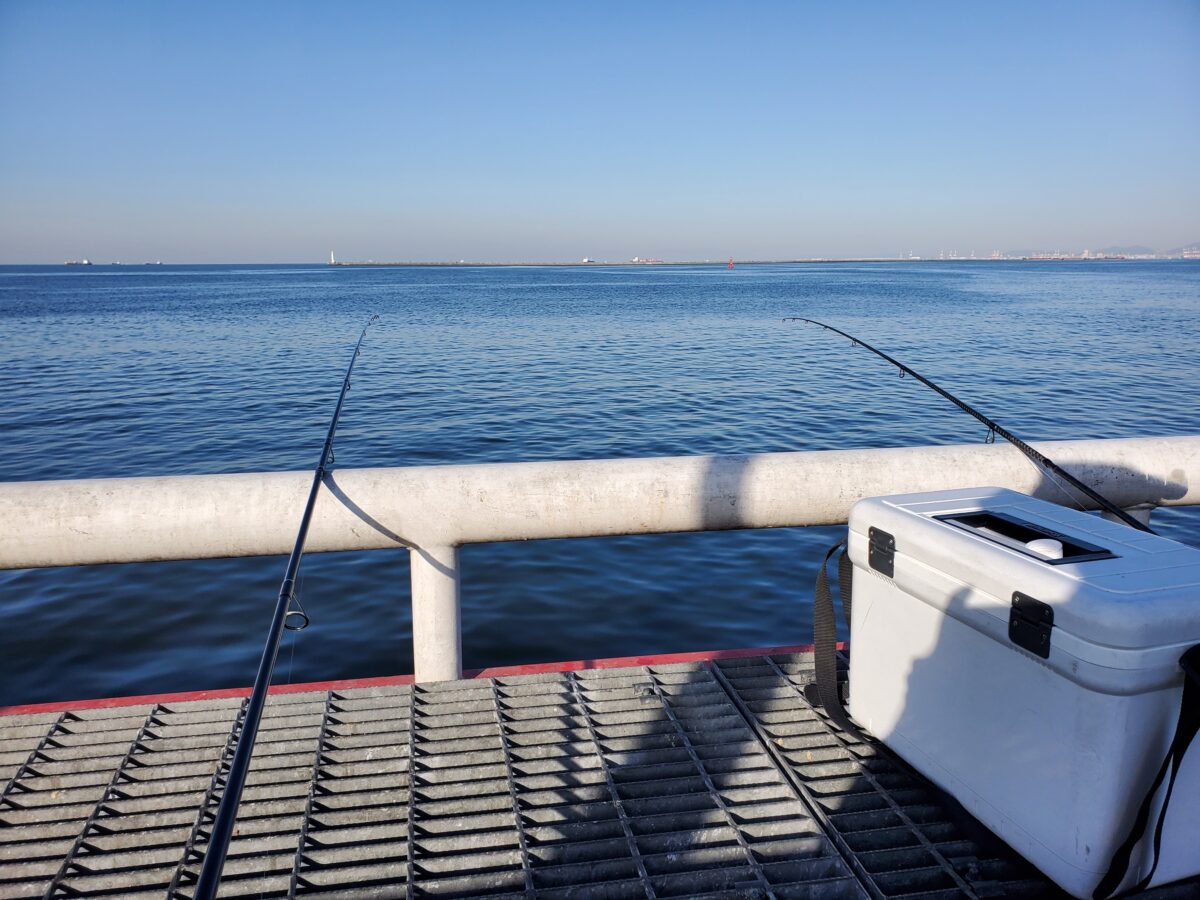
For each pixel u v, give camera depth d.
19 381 17.14
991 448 2.44
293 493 2.12
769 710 2.09
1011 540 1.53
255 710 1.05
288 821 1.62
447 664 2.31
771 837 1.62
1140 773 1.32
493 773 1.81
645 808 1.69
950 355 20.70
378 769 1.82
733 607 5.71
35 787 1.76
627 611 5.66
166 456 10.45
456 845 1.58
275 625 1.27
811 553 6.75
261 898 1.42
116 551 2.08
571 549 6.85
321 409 13.80
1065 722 1.35
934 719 1.67
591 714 2.06
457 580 2.29
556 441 11.28
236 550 2.14
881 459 2.37
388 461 10.20
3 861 1.53
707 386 16.28
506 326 32.47
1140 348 21.70
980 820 1.57
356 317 37.94
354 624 5.41
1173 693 1.31
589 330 30.38
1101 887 1.34
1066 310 37.59
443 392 15.73
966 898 1.42
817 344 24.47
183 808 1.69
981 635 1.53
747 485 2.28
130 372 18.73
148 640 5.20
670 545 6.94
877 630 1.84
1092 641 1.27
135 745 1.92
